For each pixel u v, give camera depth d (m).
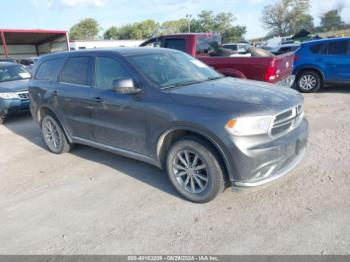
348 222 2.99
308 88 9.38
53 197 3.97
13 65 9.55
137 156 4.05
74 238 3.12
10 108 7.96
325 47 8.90
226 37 92.44
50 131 5.51
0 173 4.90
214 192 3.36
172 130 3.46
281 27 78.50
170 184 4.04
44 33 36.09
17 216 3.60
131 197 3.81
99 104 4.25
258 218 3.18
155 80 3.80
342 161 4.30
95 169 4.72
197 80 4.12
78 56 4.77
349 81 8.62
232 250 2.78
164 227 3.17
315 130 5.71
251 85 3.90
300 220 3.09
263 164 3.09
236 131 3.03
